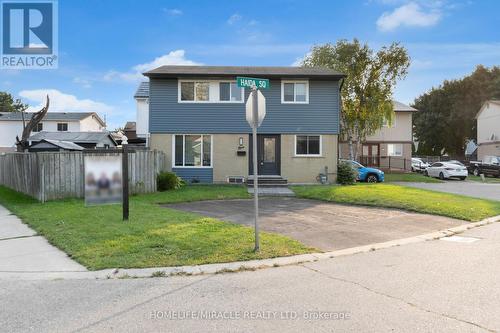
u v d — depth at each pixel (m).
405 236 8.71
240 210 12.32
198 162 21.14
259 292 5.25
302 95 21.28
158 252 7.00
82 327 4.21
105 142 34.47
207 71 20.98
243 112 21.08
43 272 6.19
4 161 21.61
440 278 5.78
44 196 13.78
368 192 15.28
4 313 4.62
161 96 20.89
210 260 6.61
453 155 55.09
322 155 21.23
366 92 28.19
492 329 4.07
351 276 5.91
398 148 36.69
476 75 52.84
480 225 10.12
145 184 16.22
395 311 4.56
